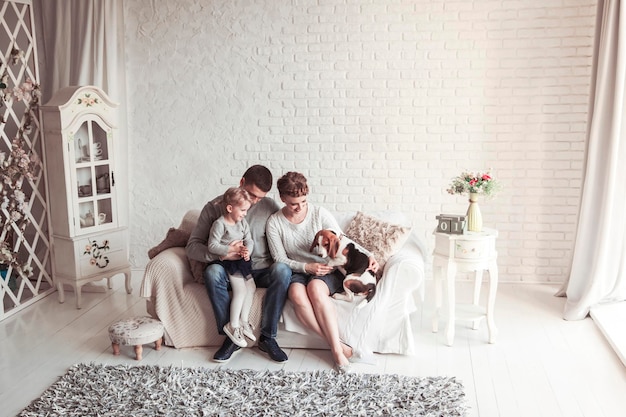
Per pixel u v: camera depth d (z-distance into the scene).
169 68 5.57
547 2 5.01
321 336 3.97
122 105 5.64
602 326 4.27
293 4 5.32
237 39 5.45
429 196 5.39
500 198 5.30
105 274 5.10
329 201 5.53
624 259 4.58
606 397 3.50
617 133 4.35
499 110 5.20
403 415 3.28
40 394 3.58
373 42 5.26
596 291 4.52
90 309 4.92
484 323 4.54
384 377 3.68
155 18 5.53
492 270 4.13
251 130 5.55
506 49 5.12
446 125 5.28
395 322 3.98
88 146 4.98
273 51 5.41
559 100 5.11
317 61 5.36
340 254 3.99
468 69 5.18
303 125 5.47
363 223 4.39
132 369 3.82
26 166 4.76
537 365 3.88
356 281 3.94
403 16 5.19
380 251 4.14
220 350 3.99
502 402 3.45
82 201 4.95
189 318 4.16
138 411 3.35
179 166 5.70
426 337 4.30
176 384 3.64
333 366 3.88
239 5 5.40
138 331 3.96
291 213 4.14
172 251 4.26
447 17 5.14
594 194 4.56
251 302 4.05
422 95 5.27
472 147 5.27
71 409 3.39
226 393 3.51
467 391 3.57
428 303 4.95
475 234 4.09
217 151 5.63
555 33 5.04
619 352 3.91
